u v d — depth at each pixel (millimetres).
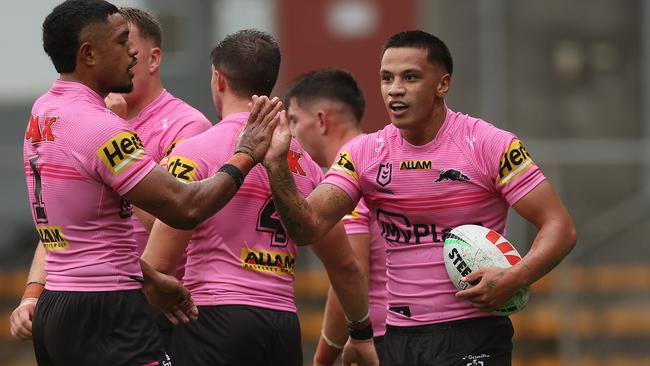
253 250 18016
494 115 49969
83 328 16016
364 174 18156
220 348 17656
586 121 50500
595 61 50719
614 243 41750
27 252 43438
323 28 50250
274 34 50188
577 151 46000
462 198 17781
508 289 17000
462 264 17312
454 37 50094
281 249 18312
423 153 17875
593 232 42781
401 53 17578
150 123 20172
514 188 17547
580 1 50656
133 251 16547
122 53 16391
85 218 16016
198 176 17734
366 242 20594
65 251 16125
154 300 17203
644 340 40406
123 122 16156
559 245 17297
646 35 50938
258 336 17797
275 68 18812
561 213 17500
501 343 17922
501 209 18047
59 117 16016
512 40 50219
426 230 17984
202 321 17766
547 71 50375
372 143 18250
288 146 17078
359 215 20547
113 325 16078
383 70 17766
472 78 50062
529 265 17094
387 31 50250
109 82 16453
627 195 45062
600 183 45469
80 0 16266
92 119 15922
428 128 17828
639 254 41531
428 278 17969
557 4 50500
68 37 16125
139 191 15852
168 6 49062
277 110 17203
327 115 21609
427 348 17891
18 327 18531
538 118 50219
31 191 16500
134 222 19516
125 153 15836
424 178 17859
